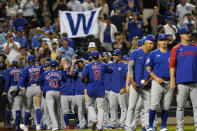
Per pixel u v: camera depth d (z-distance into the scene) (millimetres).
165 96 28984
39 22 60312
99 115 34188
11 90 42031
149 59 28938
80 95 41375
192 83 27609
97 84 34250
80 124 42000
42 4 65625
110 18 60906
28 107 40688
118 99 40000
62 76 40219
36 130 40906
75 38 60844
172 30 56594
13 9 64750
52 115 39219
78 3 66188
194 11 67062
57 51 50156
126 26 58969
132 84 29656
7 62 50000
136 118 30719
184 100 27984
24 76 40094
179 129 28188
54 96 39469
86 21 57281
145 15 71312
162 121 29250
